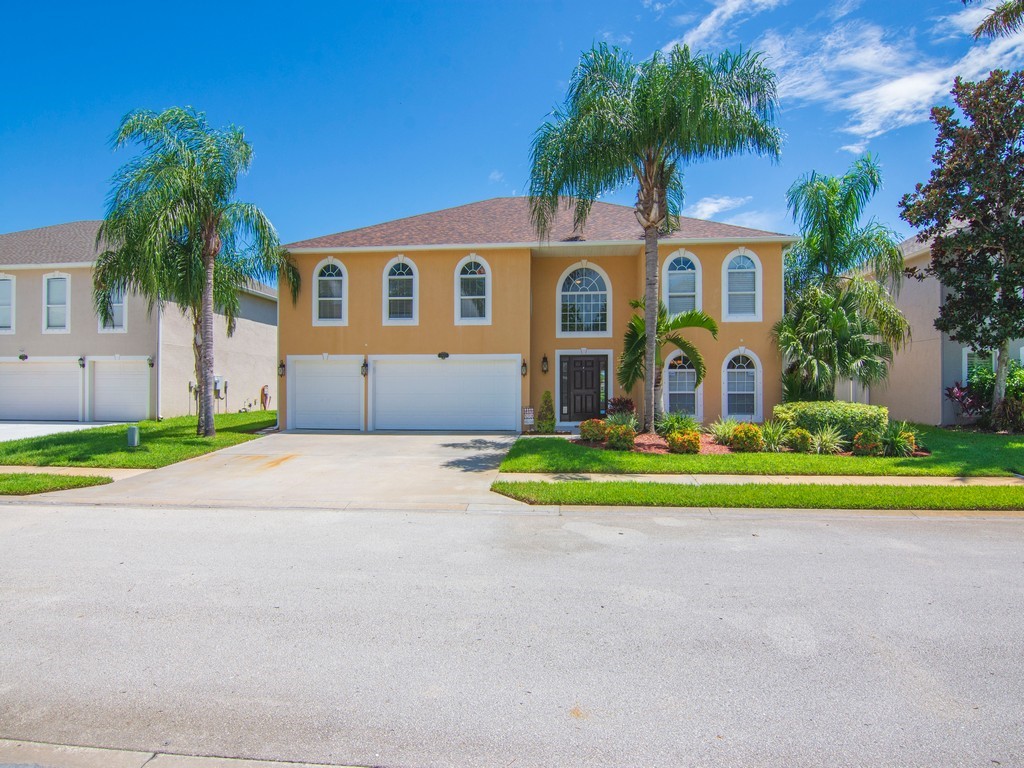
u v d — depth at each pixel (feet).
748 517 26.21
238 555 20.81
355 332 59.41
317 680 12.31
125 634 14.39
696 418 56.75
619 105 40.91
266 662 13.04
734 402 56.80
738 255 56.85
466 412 59.00
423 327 58.90
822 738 10.36
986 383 53.52
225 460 41.88
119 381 70.38
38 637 14.21
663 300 57.47
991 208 48.67
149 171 45.88
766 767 9.59
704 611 15.79
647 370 46.16
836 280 56.39
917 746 10.14
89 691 11.85
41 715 11.03
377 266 59.36
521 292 58.18
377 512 27.55
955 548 21.54
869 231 55.98
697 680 12.30
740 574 18.67
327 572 18.94
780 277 56.34
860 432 41.39
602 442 45.98
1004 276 48.39
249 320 85.97
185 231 49.67
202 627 14.80
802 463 37.27
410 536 23.34
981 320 50.01
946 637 14.23
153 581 18.07
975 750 10.03
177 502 29.68
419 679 12.35
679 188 49.32
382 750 10.07
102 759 9.81
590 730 10.61
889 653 13.43
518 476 35.29
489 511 27.55
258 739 10.35
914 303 61.05
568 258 61.16
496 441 50.83
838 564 19.69
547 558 20.39
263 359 89.61
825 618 15.31
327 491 31.99
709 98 40.04
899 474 35.06
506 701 11.54
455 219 65.31
